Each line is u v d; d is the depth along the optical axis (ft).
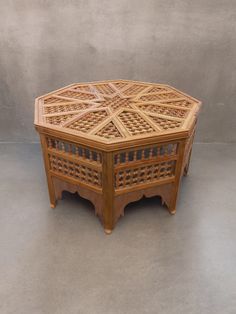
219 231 4.36
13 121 6.89
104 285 3.48
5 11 5.46
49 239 4.17
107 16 5.53
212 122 6.81
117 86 5.46
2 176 5.71
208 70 6.09
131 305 3.25
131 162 3.65
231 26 5.54
